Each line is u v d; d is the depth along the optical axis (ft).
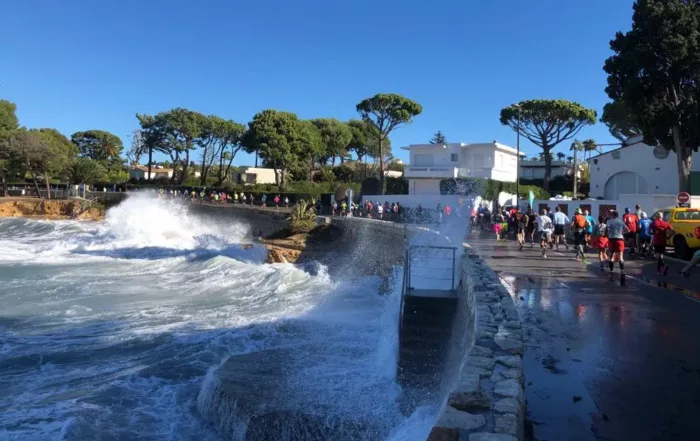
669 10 85.25
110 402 29.63
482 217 103.91
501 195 149.18
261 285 67.62
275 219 124.57
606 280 40.98
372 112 187.62
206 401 28.86
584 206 93.86
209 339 41.81
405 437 21.34
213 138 245.04
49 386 32.12
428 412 24.07
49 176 243.40
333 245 99.60
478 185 146.00
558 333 24.59
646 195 87.86
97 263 95.61
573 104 164.76
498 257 56.49
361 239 91.09
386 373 31.63
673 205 85.51
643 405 16.01
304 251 98.37
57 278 76.84
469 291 28.04
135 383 32.65
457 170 164.35
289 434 23.20
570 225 79.66
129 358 37.52
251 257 98.89
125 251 113.70
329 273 80.48
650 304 31.50
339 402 26.58
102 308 54.70
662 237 44.14
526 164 220.43
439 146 177.17
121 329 45.42
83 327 46.34
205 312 52.26
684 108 87.61
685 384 17.76
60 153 228.84
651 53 86.63
